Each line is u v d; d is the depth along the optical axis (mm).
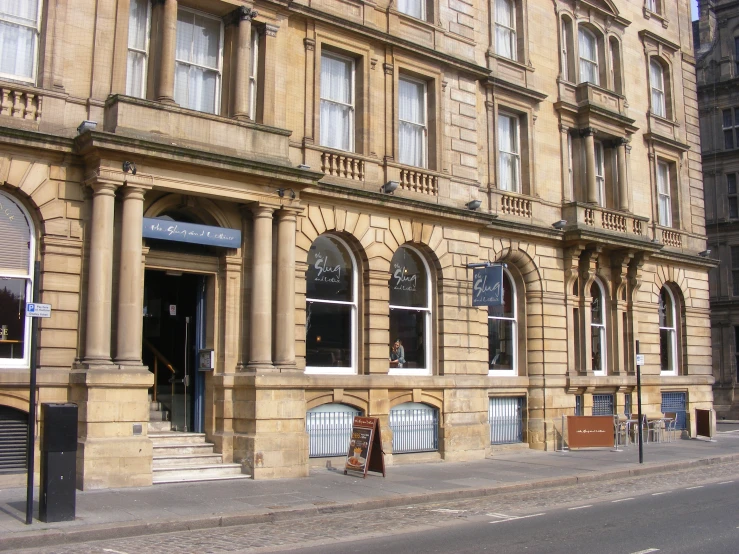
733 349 43281
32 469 11242
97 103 15734
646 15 31297
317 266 19469
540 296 24844
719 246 44156
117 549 10289
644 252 27781
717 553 9930
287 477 16688
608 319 27484
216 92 18031
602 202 28344
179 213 17516
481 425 21828
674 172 31703
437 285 21562
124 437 14828
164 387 18156
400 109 21719
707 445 26969
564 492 16406
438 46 22453
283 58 18719
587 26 28688
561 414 24719
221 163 16281
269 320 17156
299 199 17875
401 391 20234
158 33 16891
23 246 15180
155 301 18312
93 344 14906
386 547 10375
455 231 21938
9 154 14805
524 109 25375
